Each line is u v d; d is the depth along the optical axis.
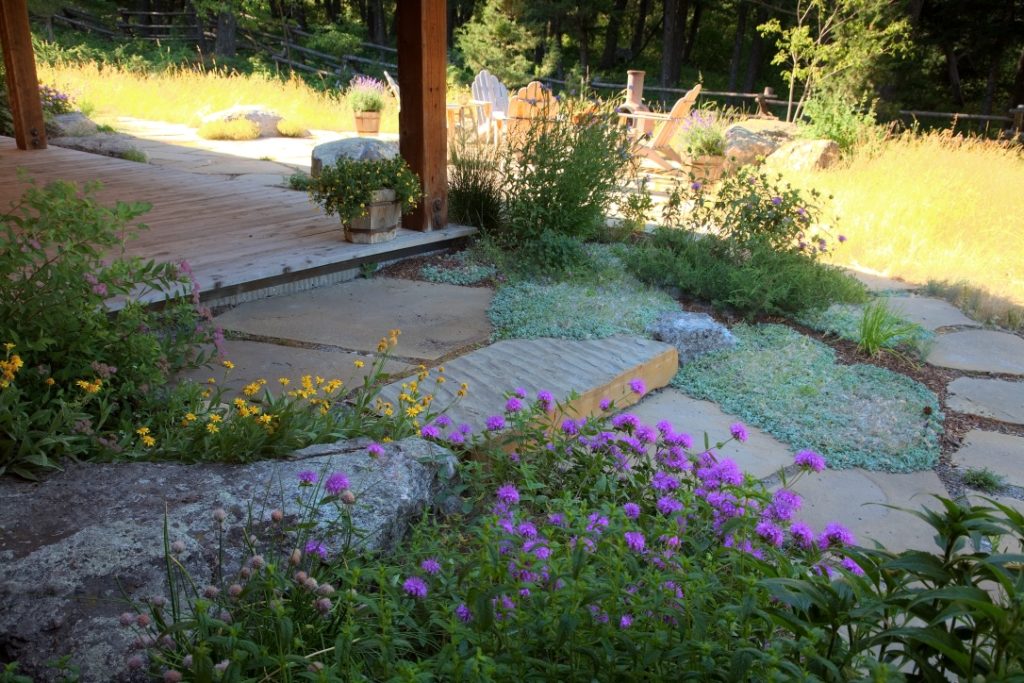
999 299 5.57
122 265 3.07
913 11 20.22
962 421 3.92
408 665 1.55
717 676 1.56
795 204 5.76
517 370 3.88
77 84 14.96
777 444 3.61
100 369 2.84
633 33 34.25
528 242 5.66
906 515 3.07
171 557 2.08
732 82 28.16
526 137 6.19
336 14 33.75
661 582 1.70
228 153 10.84
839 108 11.64
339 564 2.09
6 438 2.56
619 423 2.87
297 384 3.72
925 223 7.29
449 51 25.16
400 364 4.02
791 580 1.53
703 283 5.27
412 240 5.76
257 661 1.53
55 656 1.81
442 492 2.72
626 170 6.68
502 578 1.76
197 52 24.84
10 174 7.59
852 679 1.47
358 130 13.91
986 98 24.44
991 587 2.47
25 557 2.08
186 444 2.73
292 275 5.07
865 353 4.66
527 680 1.65
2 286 2.78
